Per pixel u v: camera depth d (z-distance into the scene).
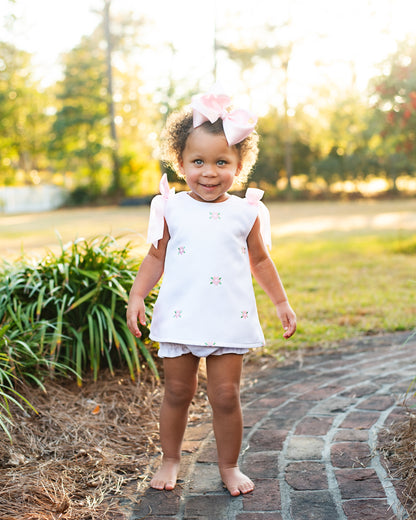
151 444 2.55
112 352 3.25
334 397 2.96
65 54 30.81
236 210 2.19
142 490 2.16
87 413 2.78
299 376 3.36
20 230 14.10
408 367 3.39
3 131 30.98
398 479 2.09
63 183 32.94
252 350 3.87
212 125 2.11
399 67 8.68
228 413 2.13
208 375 2.16
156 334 2.15
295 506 1.98
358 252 8.59
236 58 28.19
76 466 2.32
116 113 34.75
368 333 4.26
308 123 29.06
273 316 4.78
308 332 4.29
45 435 2.54
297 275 6.71
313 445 2.42
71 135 30.59
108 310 3.13
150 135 34.59
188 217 2.17
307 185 30.31
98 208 28.17
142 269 2.28
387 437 2.42
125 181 31.59
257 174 29.14
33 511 1.97
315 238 10.95
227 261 2.12
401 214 17.89
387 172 28.53
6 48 29.89
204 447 2.50
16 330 2.92
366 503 1.96
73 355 3.12
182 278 2.12
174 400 2.21
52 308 3.23
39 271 3.38
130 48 32.62
